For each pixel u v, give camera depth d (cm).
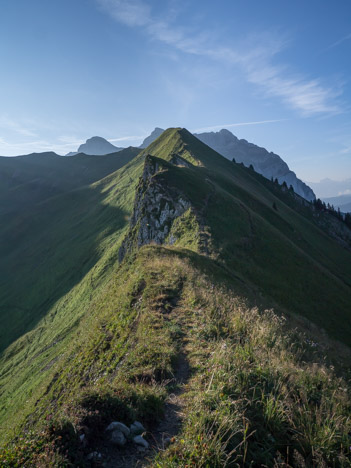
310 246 7256
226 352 825
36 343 6706
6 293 10869
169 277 1670
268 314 1421
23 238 16250
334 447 552
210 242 4406
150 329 1123
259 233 5159
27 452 494
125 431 569
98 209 14562
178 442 543
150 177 6725
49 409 1361
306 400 656
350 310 3912
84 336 1831
